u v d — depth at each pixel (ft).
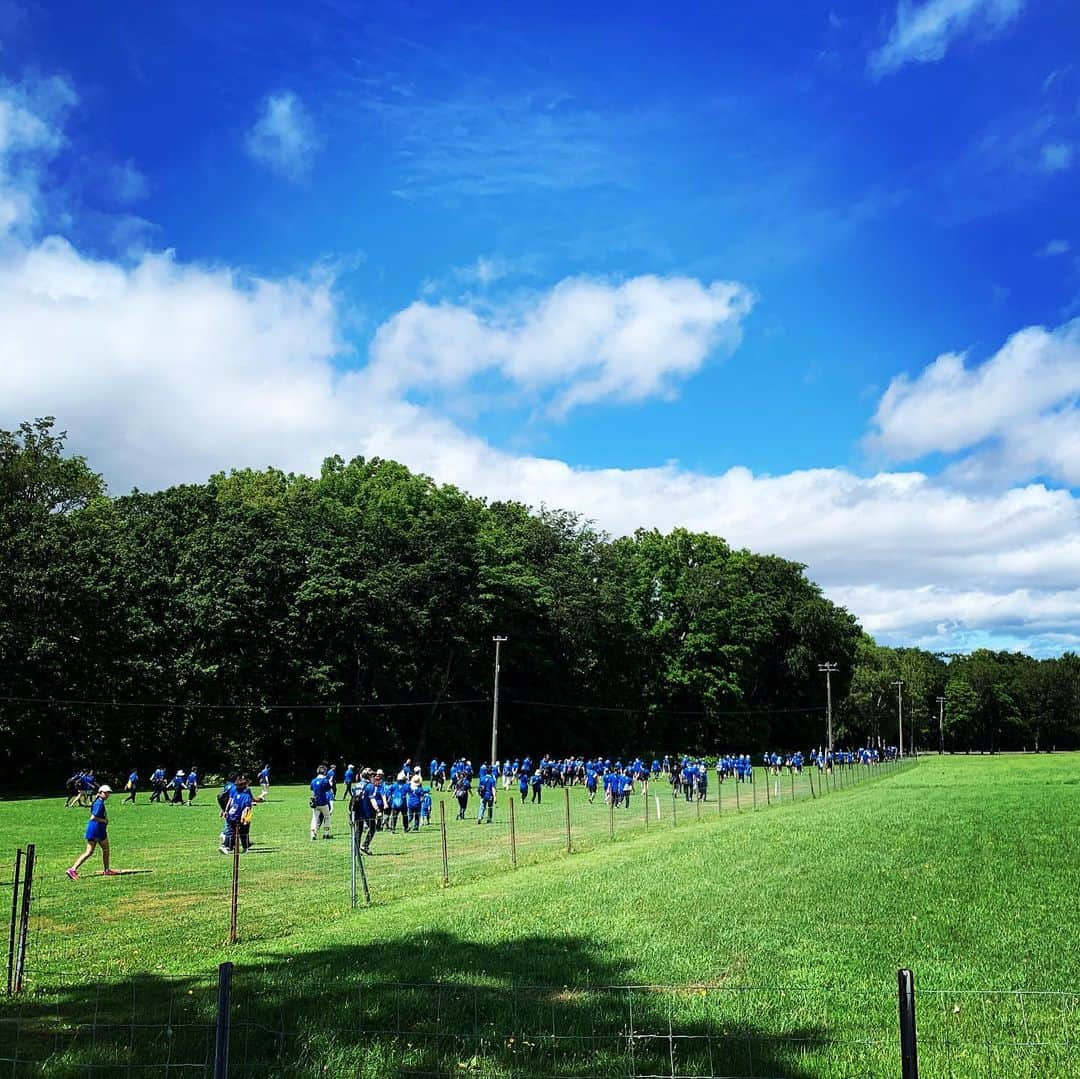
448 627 275.18
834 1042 30.71
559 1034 32.37
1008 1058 29.04
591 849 92.99
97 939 51.65
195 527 252.21
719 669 358.84
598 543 355.97
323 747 247.91
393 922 54.65
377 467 342.23
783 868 68.03
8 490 232.53
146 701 217.77
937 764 303.68
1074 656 613.11
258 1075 29.45
